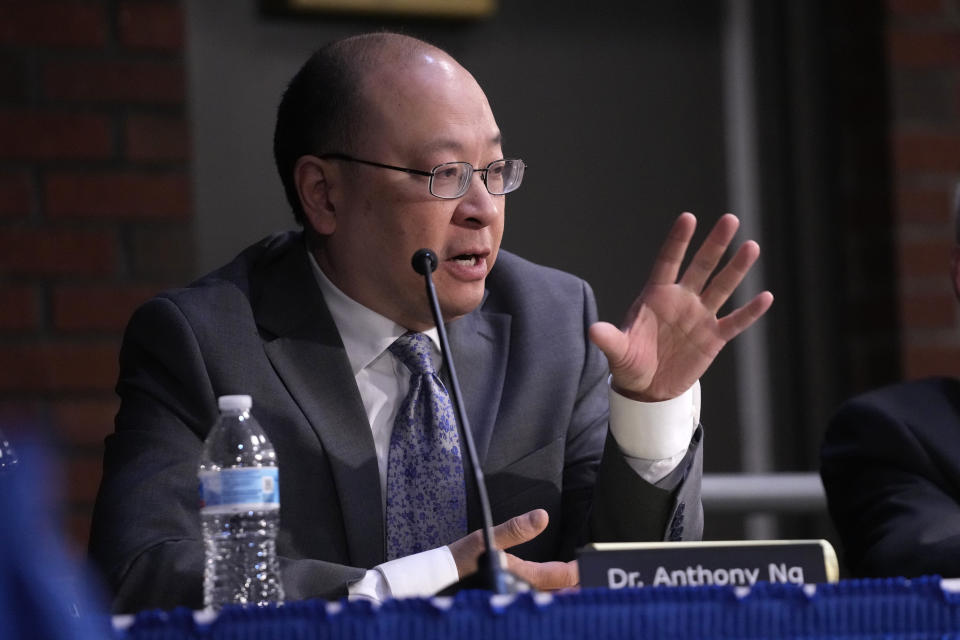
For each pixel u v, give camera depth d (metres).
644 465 4.81
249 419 5.02
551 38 10.91
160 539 4.69
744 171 11.20
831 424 6.25
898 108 10.76
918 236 10.70
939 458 5.84
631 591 2.78
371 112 5.33
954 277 6.74
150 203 9.73
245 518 4.75
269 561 4.68
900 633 2.85
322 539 5.07
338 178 5.41
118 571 4.55
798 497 7.38
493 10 10.77
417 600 2.72
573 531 5.41
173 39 9.82
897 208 10.69
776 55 11.23
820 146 11.16
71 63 9.64
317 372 5.30
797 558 3.37
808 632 2.82
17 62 9.55
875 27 10.88
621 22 11.05
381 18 10.52
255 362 5.26
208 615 2.77
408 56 5.43
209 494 3.85
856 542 5.94
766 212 11.19
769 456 11.07
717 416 11.07
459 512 5.21
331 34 10.47
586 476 5.54
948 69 10.84
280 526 5.02
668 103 11.11
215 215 10.19
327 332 5.40
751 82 11.24
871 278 10.95
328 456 5.15
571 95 10.91
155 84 9.77
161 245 9.73
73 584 1.18
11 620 1.05
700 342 4.75
